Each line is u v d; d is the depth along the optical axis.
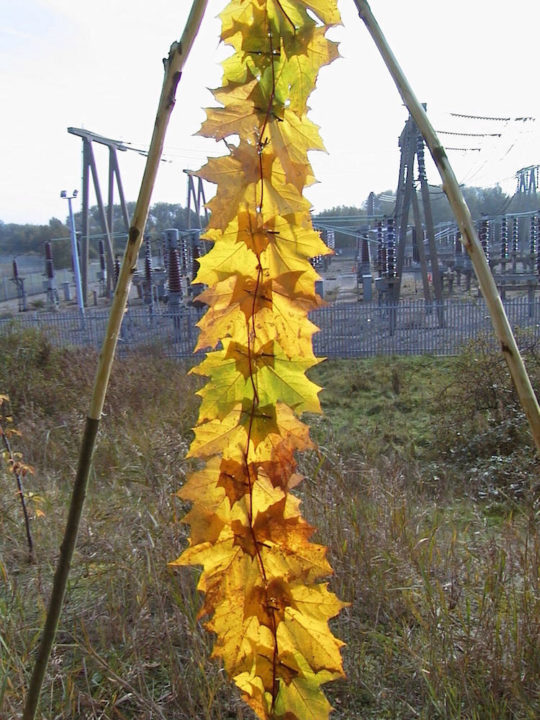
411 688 2.70
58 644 2.89
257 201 1.43
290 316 1.52
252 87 1.37
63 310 32.34
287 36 1.37
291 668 1.69
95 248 56.09
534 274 25.72
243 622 1.66
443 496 5.62
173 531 3.46
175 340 16.25
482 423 7.36
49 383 9.93
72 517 1.42
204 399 1.55
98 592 3.38
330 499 3.90
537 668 2.69
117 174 29.00
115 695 2.54
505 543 3.64
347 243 57.72
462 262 29.42
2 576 3.52
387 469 5.14
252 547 1.60
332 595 1.62
